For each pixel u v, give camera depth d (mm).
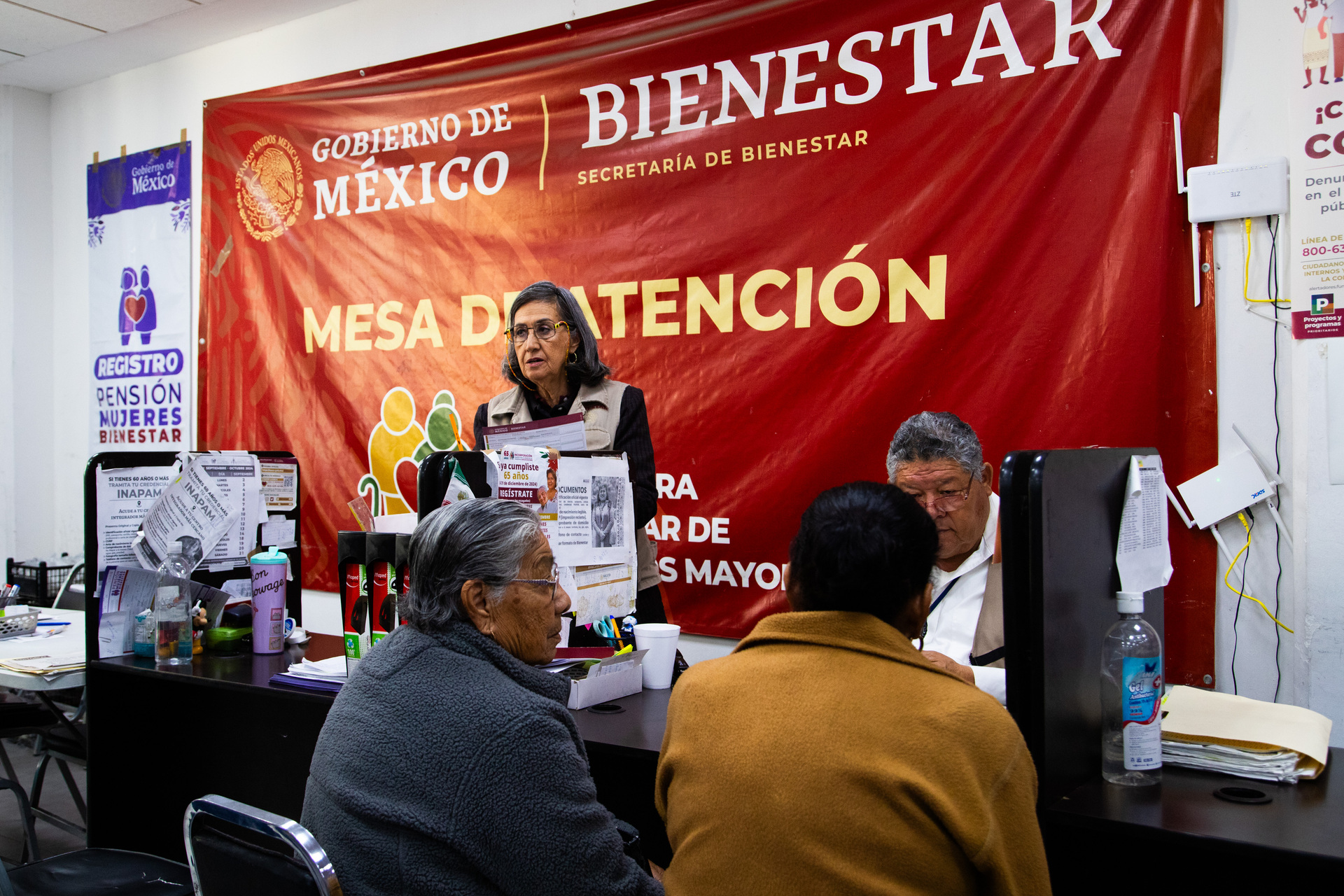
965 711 930
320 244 3936
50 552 5055
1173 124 2348
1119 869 1241
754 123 2945
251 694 2137
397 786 1075
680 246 3080
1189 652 2344
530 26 3467
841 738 925
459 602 1204
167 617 2127
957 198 2623
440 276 3617
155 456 2273
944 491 1766
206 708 2258
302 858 1005
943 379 2646
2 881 1493
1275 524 2270
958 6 2615
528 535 1256
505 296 3463
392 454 3746
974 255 2600
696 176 3049
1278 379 2266
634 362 3158
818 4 2826
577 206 3295
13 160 4957
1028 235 2527
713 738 995
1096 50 2438
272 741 2143
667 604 3096
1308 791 1193
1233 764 1253
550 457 1756
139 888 1671
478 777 1053
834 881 887
